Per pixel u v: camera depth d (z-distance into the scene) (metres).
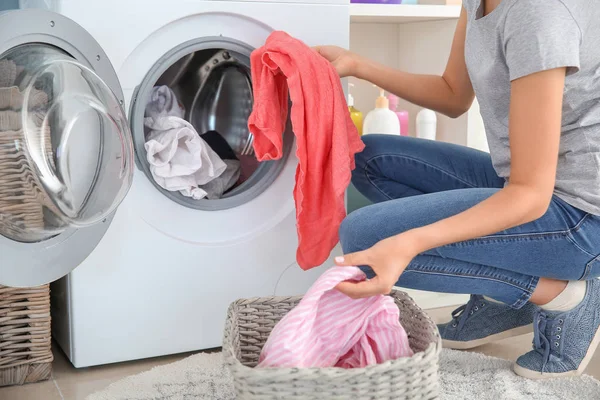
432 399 1.34
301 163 1.81
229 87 2.13
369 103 2.99
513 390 1.72
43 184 1.56
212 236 2.00
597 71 1.50
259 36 1.98
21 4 2.21
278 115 1.88
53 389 1.81
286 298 1.65
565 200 1.59
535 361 1.80
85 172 1.65
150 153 1.86
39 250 1.57
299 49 1.79
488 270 1.67
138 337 1.96
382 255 1.40
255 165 2.13
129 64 1.85
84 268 1.87
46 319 1.84
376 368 1.23
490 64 1.57
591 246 1.61
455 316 2.03
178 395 1.72
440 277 1.67
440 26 2.68
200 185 2.03
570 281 1.74
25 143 1.52
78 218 1.64
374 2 2.56
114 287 1.91
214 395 1.73
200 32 1.91
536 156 1.42
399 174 2.01
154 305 1.96
